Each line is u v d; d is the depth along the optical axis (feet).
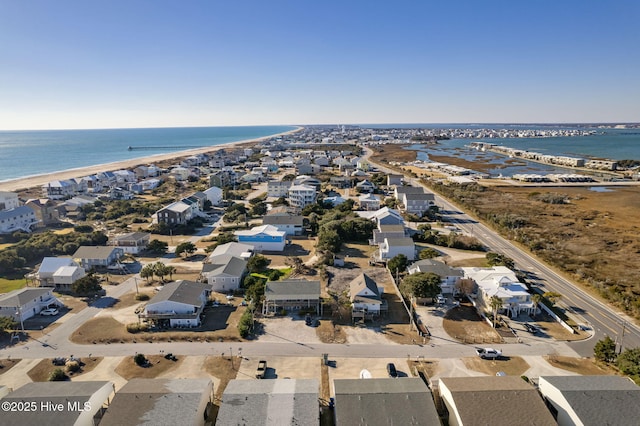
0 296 172.96
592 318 167.84
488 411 97.81
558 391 104.99
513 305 168.45
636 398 102.12
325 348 143.95
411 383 110.32
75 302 181.88
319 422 102.17
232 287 194.18
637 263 233.96
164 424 94.17
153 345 145.69
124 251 250.16
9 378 126.52
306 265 226.17
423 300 180.34
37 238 265.34
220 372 129.29
